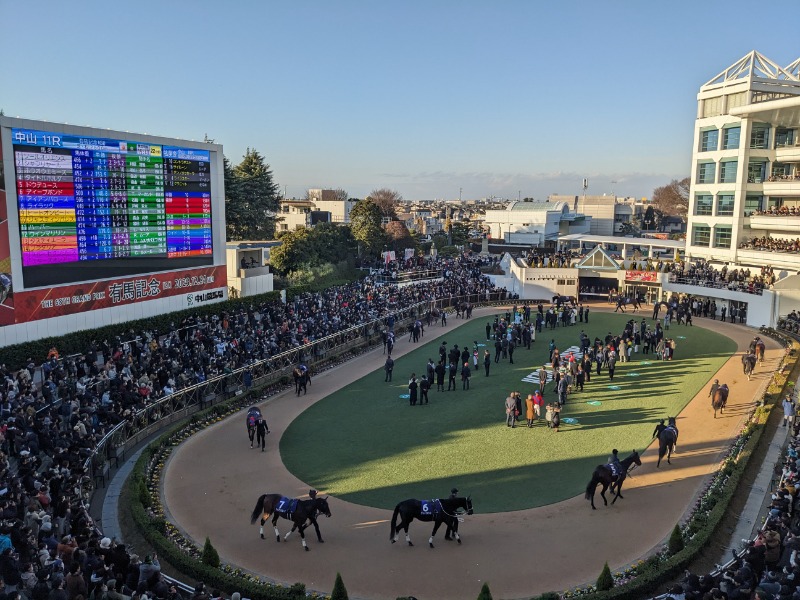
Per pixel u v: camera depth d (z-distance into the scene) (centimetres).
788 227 5544
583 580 1620
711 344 4366
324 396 3356
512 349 3953
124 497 2134
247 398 3256
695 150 6544
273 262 6956
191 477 2323
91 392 2689
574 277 6412
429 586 1603
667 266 6162
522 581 1620
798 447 2183
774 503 1761
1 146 3078
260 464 2441
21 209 3195
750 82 5866
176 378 3089
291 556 1761
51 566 1338
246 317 4525
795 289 4859
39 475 1950
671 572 1593
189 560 1669
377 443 2634
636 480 2234
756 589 1256
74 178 3472
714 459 2403
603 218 13075
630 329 4166
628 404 3070
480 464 2383
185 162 4288
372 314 4959
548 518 1959
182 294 4369
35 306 3309
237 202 6969
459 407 3088
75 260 3525
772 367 3709
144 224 3988
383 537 1861
